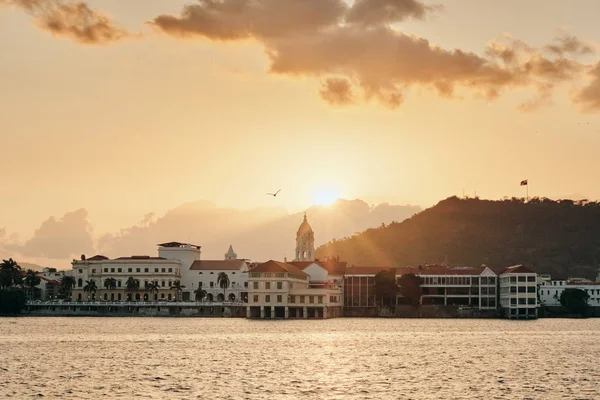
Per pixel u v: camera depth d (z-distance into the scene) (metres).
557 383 136.88
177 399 120.00
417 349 193.88
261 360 167.88
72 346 198.88
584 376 145.25
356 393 126.00
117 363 162.00
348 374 146.50
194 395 123.44
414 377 143.12
